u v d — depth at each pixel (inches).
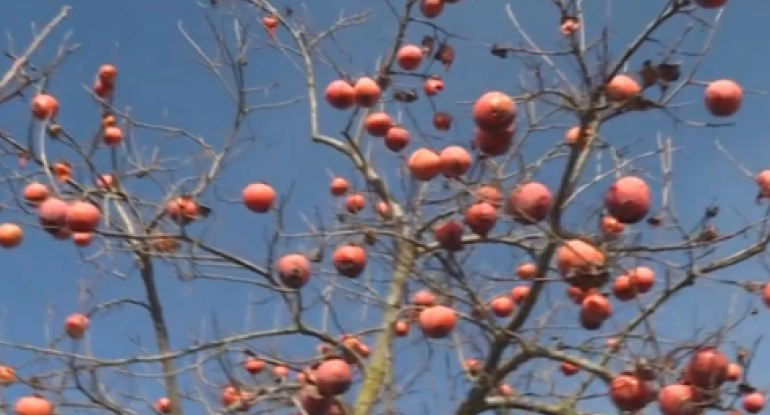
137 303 296.2
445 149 207.0
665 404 181.0
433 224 263.0
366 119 262.5
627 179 178.7
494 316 237.9
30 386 257.0
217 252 222.2
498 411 246.1
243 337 229.9
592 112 178.7
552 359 217.9
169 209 254.4
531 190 188.1
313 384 220.7
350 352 236.4
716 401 178.7
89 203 244.7
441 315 213.5
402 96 277.7
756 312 202.1
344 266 224.7
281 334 233.0
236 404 242.5
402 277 272.8
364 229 231.5
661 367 186.7
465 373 247.4
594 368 209.8
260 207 225.3
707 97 178.7
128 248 248.1
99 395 252.1
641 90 175.8
